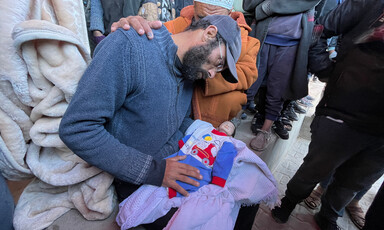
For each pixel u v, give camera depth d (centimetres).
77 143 52
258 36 138
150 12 142
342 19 91
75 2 61
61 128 51
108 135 59
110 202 70
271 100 145
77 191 69
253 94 156
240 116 182
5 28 49
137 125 68
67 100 59
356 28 80
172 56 69
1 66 50
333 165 96
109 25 138
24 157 66
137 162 61
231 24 74
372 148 88
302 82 129
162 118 72
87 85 52
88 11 137
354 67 77
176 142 88
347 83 80
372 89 73
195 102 114
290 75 134
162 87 67
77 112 51
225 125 111
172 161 69
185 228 61
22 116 60
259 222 132
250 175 82
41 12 56
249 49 115
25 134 64
